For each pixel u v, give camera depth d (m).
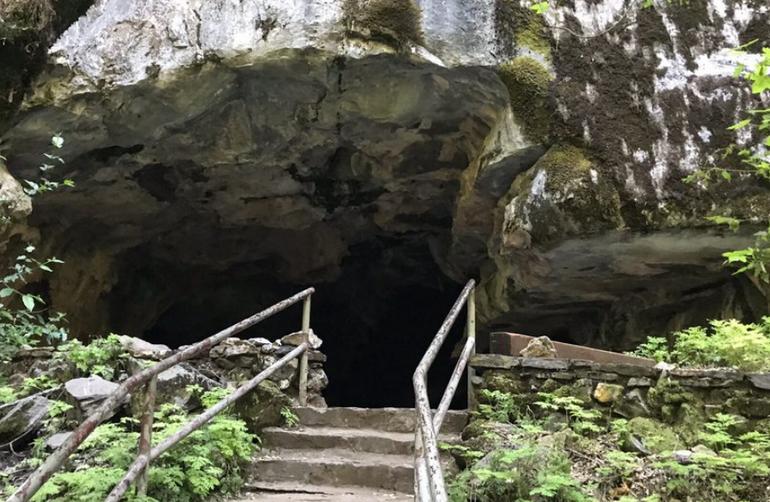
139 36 6.62
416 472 2.50
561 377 4.39
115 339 4.81
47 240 8.32
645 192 6.20
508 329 9.56
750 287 6.89
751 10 6.73
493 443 4.00
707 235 6.28
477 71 6.57
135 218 8.94
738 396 4.01
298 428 4.71
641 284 7.60
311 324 13.04
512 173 6.94
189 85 6.73
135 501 3.08
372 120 7.45
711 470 3.61
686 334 5.60
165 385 4.28
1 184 6.20
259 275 11.52
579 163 6.27
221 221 9.58
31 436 4.23
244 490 3.99
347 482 4.10
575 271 7.28
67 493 3.35
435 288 12.45
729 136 6.29
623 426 4.00
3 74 6.17
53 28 6.40
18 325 5.88
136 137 7.36
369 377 14.12
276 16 6.49
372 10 6.40
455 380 3.94
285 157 8.16
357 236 10.50
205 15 6.63
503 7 6.57
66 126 6.80
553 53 6.53
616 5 6.71
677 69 6.54
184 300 11.61
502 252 7.16
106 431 3.67
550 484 3.43
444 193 8.84
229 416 4.25
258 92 7.13
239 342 4.95
